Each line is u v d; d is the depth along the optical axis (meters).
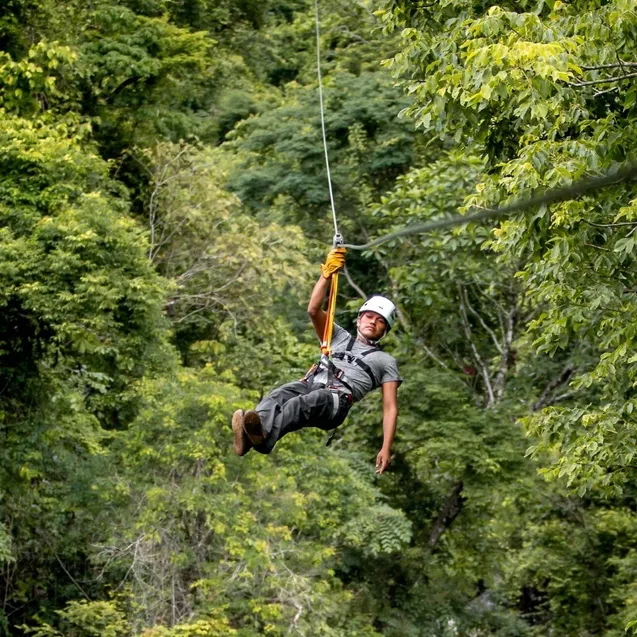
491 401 25.67
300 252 28.73
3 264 18.72
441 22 14.87
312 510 22.47
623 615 26.27
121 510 20.97
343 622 23.92
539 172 11.77
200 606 20.09
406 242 25.31
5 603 23.31
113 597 21.84
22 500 21.80
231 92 40.75
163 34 29.67
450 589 27.47
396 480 27.62
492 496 24.67
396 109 29.36
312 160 29.80
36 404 21.39
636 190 12.16
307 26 42.50
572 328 13.60
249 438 9.63
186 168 28.36
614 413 13.36
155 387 21.39
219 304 27.89
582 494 13.60
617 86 12.71
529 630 30.03
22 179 20.09
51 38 26.47
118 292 19.44
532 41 11.87
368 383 10.33
